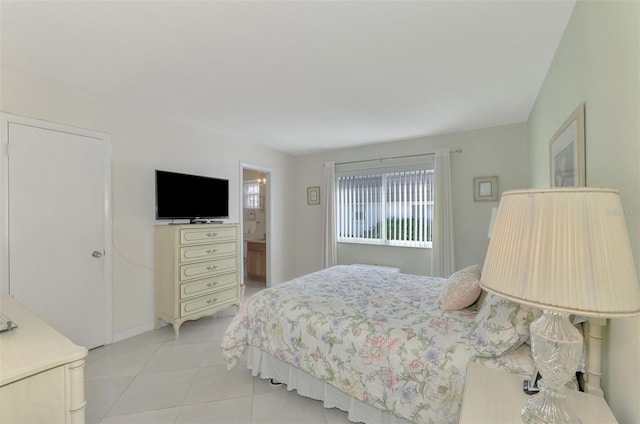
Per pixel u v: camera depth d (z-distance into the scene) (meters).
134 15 1.56
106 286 2.76
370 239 4.59
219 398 1.98
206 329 3.18
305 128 3.68
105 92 2.60
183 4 1.48
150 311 3.12
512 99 2.77
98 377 2.22
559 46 1.84
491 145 3.65
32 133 2.32
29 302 2.32
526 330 1.29
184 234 3.02
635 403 0.90
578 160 1.45
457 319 1.70
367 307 1.95
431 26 1.68
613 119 1.08
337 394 1.77
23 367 0.93
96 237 2.70
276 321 2.02
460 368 1.37
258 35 1.75
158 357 2.54
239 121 3.40
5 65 2.11
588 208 0.72
